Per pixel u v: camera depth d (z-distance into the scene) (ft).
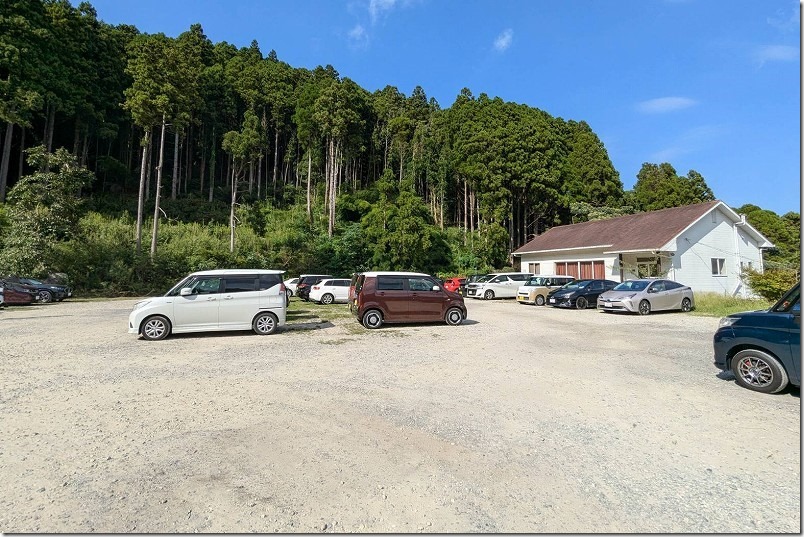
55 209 79.05
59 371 22.66
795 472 11.57
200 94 138.10
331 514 9.50
